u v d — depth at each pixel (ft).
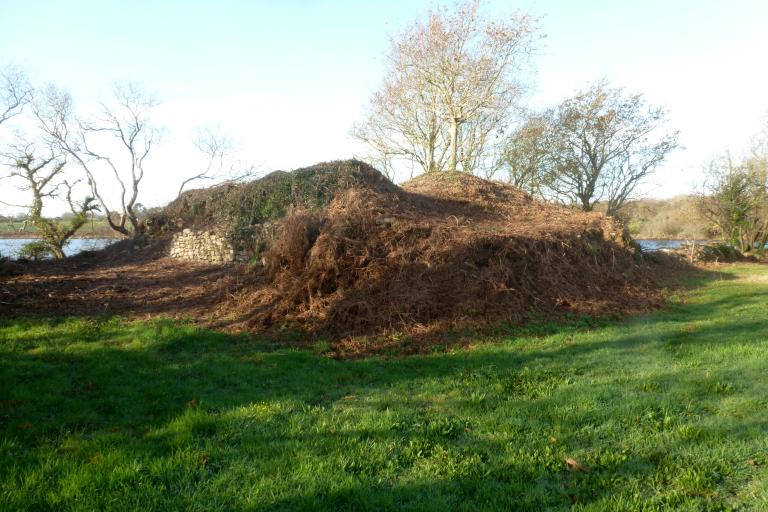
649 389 17.20
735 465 11.91
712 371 19.13
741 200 89.51
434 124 91.56
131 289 36.83
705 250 74.49
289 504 10.29
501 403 16.08
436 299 28.60
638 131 88.28
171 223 57.67
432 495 10.70
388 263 30.40
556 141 91.76
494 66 79.71
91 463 11.63
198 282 37.86
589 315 30.32
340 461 11.97
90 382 17.57
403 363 21.11
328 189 46.85
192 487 10.85
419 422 14.56
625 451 12.63
